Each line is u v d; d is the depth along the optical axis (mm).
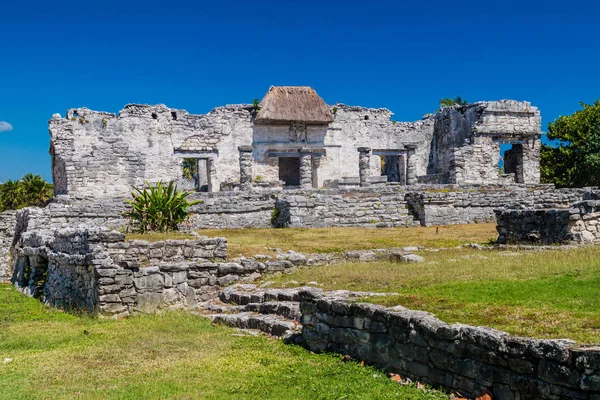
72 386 7609
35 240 17312
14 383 7812
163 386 7457
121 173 36531
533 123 40031
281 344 9359
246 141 40406
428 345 6891
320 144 42188
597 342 5680
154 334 10477
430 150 45438
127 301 12391
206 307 12914
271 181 39219
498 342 6051
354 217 25766
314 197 25734
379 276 12133
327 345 8648
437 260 14211
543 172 44969
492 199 27109
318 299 8875
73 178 35062
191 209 25078
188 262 13633
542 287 8992
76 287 13453
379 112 44250
